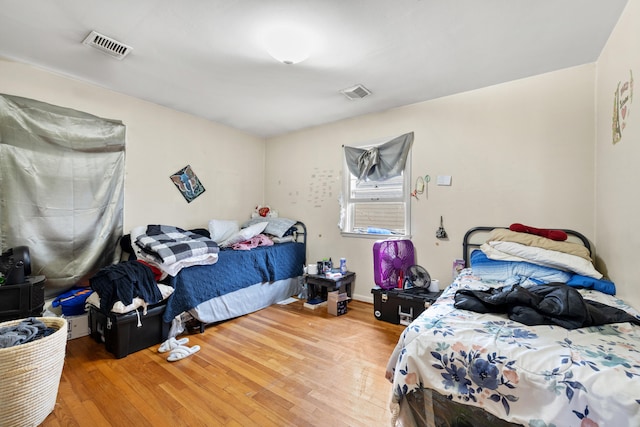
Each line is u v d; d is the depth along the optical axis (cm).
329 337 235
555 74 229
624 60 157
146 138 291
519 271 198
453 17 165
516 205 244
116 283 202
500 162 252
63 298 230
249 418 141
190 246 246
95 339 224
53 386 142
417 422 111
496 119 254
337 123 355
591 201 216
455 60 213
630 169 148
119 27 175
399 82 249
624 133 155
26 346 129
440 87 259
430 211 288
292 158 399
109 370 183
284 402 153
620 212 162
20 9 158
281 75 236
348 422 138
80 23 171
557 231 213
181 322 240
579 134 220
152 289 215
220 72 232
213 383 170
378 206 329
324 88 261
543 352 96
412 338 116
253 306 295
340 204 351
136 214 285
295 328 253
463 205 270
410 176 300
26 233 216
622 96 159
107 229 260
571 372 86
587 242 215
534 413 88
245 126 376
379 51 201
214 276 257
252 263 294
